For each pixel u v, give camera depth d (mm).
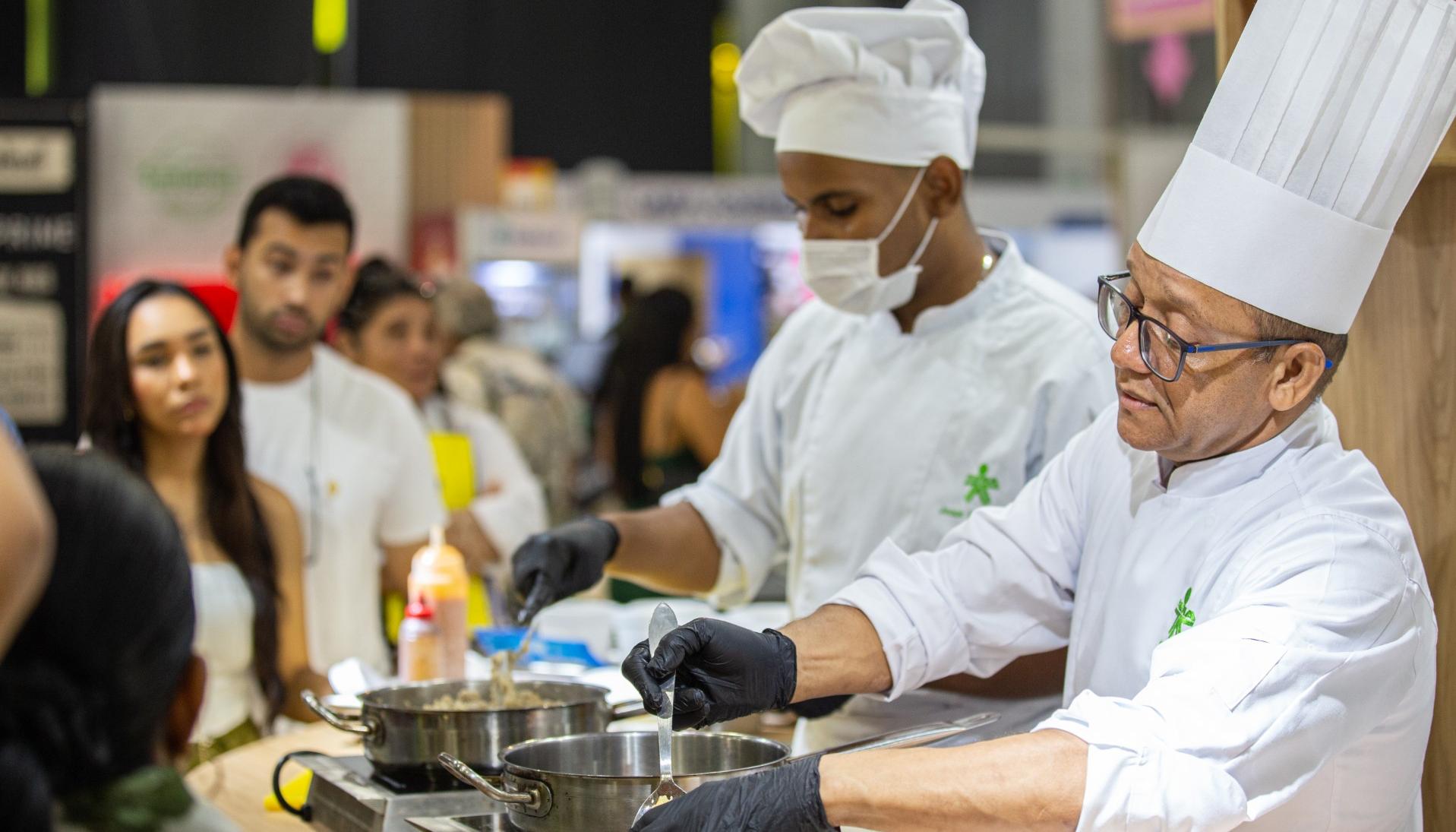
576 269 5969
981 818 1202
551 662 2508
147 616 1021
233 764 2178
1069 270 6629
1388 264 1784
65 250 5117
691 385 5527
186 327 2549
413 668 2254
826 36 1975
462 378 4207
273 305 2953
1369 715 1284
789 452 2301
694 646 1447
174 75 7457
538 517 3670
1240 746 1207
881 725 2068
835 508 2148
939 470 2055
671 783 1339
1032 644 1711
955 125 2080
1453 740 1731
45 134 5102
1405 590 1319
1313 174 1339
